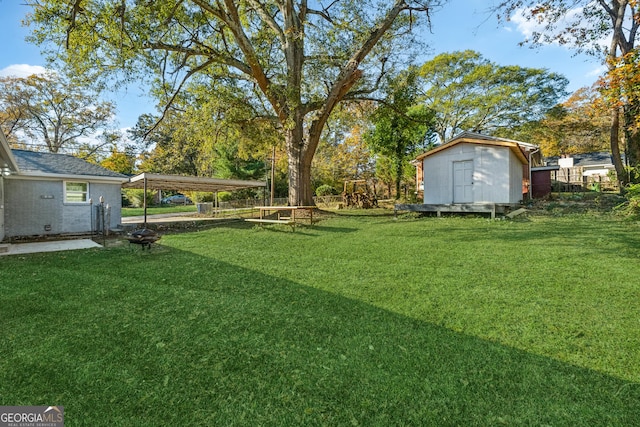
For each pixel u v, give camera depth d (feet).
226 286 14.66
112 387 7.18
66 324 10.56
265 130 50.08
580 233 24.07
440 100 93.15
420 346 8.75
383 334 9.53
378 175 78.54
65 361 8.27
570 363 7.75
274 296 13.17
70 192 36.65
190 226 40.50
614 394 6.59
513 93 85.97
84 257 21.84
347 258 20.07
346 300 12.48
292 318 10.86
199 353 8.61
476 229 28.27
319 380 7.30
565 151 104.83
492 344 8.75
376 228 31.86
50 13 30.30
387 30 44.70
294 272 16.89
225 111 45.34
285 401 6.62
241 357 8.36
